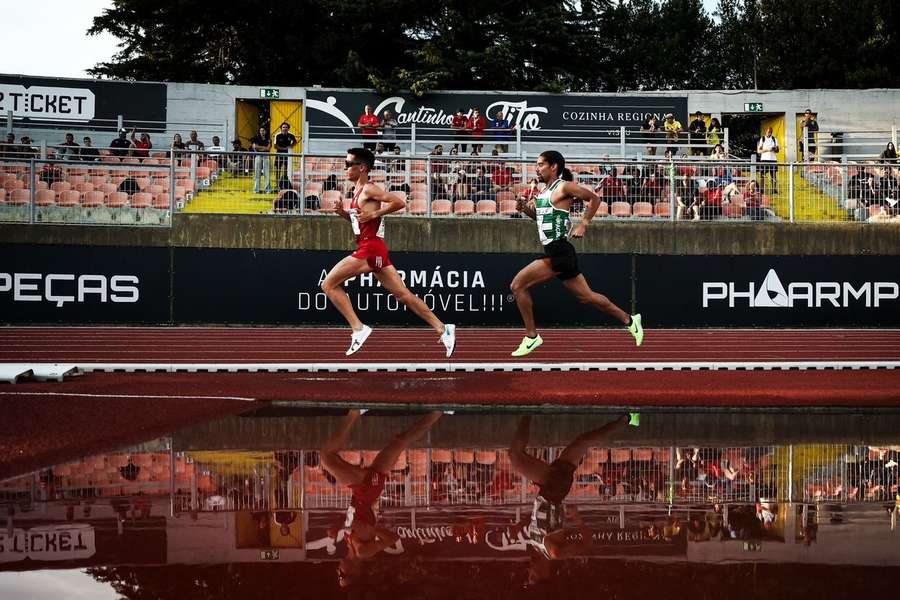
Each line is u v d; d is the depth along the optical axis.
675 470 5.27
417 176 17.11
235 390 9.76
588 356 14.83
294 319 16.23
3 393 9.05
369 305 16.30
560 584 2.95
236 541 3.55
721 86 44.31
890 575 3.05
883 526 3.84
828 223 17.16
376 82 25.36
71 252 15.84
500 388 10.13
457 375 12.30
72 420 7.09
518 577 3.03
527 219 16.66
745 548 3.46
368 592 2.85
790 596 2.81
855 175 17.38
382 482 4.87
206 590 2.87
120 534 3.65
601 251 16.80
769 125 29.20
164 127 25.53
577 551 3.40
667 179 17.16
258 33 33.19
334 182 17.11
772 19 39.16
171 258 16.05
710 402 8.83
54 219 17.11
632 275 16.47
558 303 16.42
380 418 7.84
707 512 4.13
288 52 33.19
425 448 6.11
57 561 3.22
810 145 25.45
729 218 17.23
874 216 17.31
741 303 16.62
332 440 6.47
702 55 45.31
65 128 24.77
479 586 2.92
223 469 5.23
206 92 25.75
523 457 5.73
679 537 3.63
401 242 16.39
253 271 16.20
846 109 28.06
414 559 3.28
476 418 7.85
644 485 4.79
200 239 16.34
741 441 6.50
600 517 4.02
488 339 15.95
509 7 33.03
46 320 15.80
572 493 4.58
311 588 2.90
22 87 24.45
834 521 3.93
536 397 9.20
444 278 16.34
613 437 6.71
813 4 38.12
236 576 3.04
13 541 3.53
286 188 17.02
